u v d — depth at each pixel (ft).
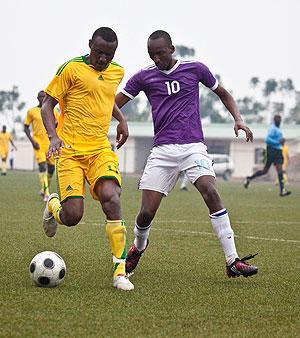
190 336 39.52
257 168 398.21
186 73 58.44
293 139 437.17
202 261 67.15
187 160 57.82
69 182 54.08
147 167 58.70
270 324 42.78
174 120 58.08
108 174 53.78
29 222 96.17
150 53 57.88
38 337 38.24
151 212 57.93
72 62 54.65
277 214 125.08
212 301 48.80
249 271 55.42
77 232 87.25
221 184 293.84
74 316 43.06
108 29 53.78
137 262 59.16
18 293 48.88
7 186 192.44
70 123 54.95
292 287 54.80
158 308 46.06
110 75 55.26
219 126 469.57
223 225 57.11
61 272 51.72
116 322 42.04
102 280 55.36
